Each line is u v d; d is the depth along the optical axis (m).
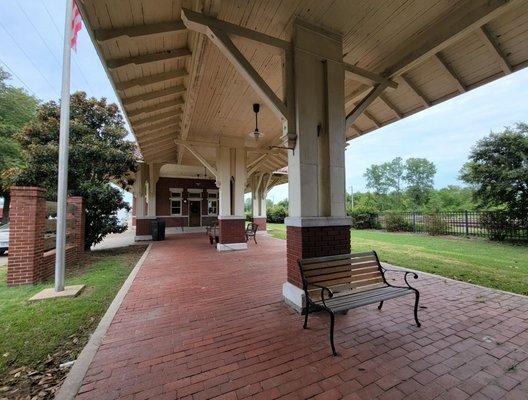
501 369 2.13
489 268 5.57
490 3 2.97
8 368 2.24
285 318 3.18
